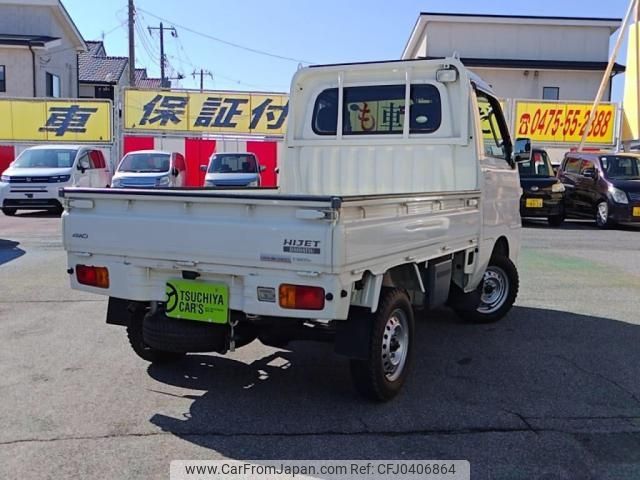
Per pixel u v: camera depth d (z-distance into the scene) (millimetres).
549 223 16953
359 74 6094
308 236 3512
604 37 30609
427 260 4715
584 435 3877
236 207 3752
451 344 5840
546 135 24078
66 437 3740
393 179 5996
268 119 23172
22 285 8023
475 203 5570
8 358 5199
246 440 3740
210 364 5129
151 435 3785
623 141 24750
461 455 3594
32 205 16234
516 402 4398
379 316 4102
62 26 31547
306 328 4320
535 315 6977
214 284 3949
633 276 9383
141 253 4082
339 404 4309
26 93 28141
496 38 30500
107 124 22781
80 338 5785
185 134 23031
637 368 5176
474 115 5711
